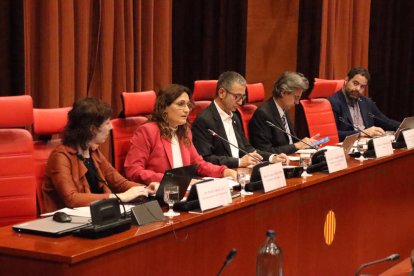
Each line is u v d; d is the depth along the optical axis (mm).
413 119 4770
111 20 4633
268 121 4535
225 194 2775
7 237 2166
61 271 2002
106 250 2098
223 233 2760
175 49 5414
